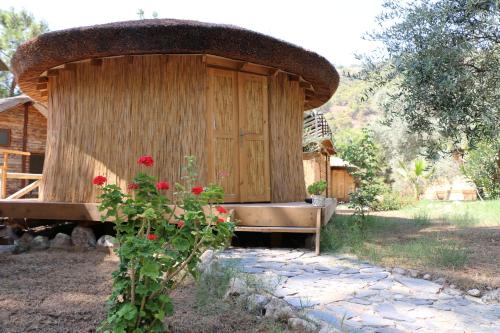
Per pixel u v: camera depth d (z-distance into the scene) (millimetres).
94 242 6188
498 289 4051
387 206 14367
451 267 4871
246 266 4789
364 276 4504
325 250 5926
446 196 20656
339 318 3184
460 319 3260
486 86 5840
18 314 3135
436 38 5566
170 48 5770
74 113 6707
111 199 2633
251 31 5945
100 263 5066
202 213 2713
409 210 13273
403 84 5895
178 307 3379
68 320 3072
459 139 6055
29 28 20016
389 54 6090
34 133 14805
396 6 6145
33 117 14797
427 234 7496
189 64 6363
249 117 6816
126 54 6113
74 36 5801
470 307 3590
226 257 5137
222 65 6551
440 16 5602
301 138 7977
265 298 3479
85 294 3699
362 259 5344
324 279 4344
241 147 6684
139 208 2635
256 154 6875
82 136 6598
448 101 5637
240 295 3564
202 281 3844
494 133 5633
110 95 6484
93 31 5727
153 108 6348
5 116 13969
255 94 6922
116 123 6430
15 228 6707
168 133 6293
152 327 2521
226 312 3320
